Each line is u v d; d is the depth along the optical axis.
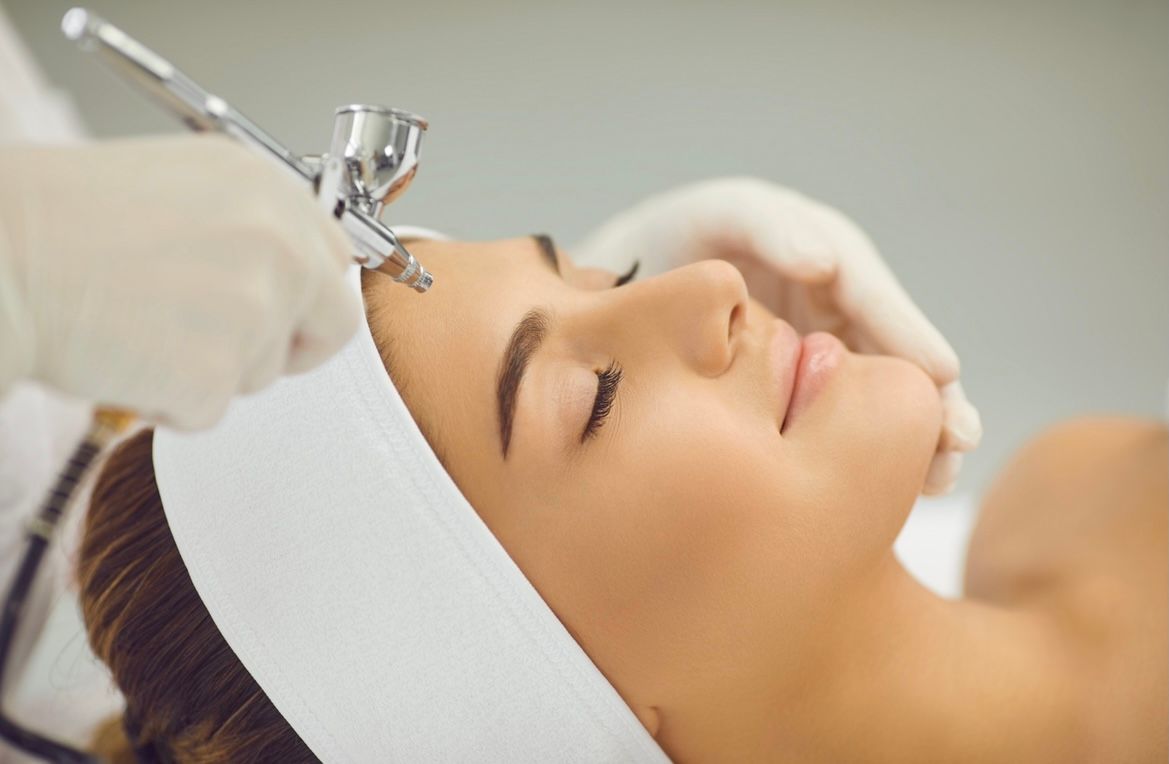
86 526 1.03
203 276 0.61
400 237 1.13
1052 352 2.15
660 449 0.89
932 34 2.50
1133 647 1.11
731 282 0.92
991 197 2.32
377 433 0.88
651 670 0.92
